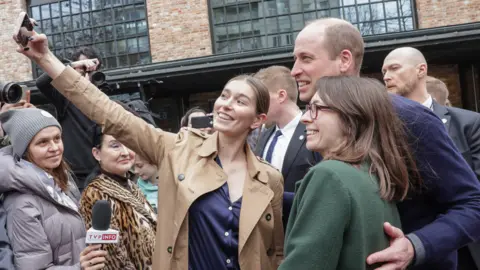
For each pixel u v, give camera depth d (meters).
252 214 2.38
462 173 1.95
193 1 12.87
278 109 3.45
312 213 1.72
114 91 11.19
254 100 2.53
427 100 3.75
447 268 1.98
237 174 2.52
